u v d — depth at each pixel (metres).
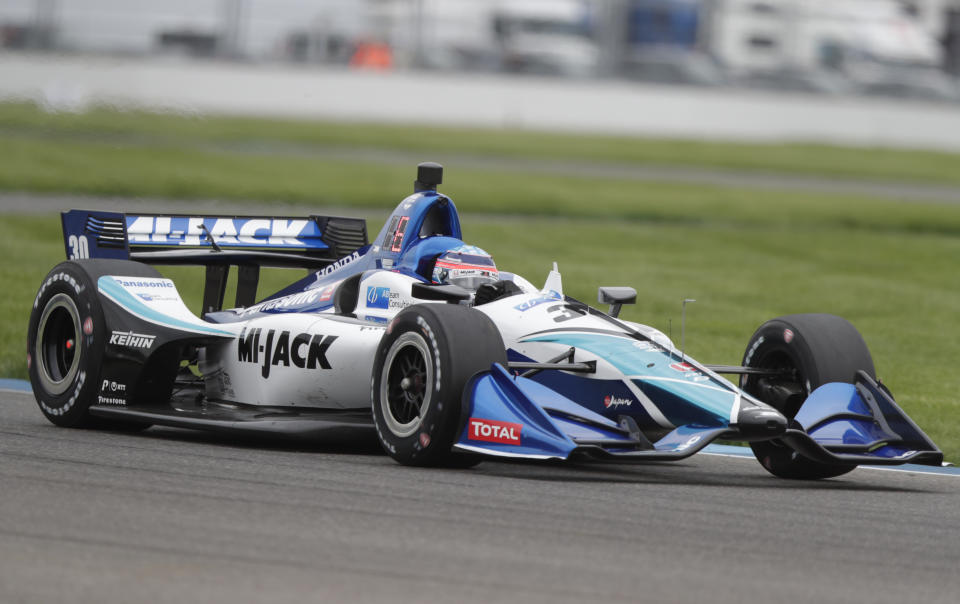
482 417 20.25
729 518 17.66
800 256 66.25
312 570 13.55
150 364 24.83
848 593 13.76
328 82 142.00
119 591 12.47
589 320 22.59
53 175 80.62
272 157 100.31
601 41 156.12
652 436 21.72
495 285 23.92
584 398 21.75
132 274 25.67
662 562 14.69
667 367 21.53
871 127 153.50
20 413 27.45
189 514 16.03
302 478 19.27
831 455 20.70
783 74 158.00
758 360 24.41
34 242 57.53
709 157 123.81
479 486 19.27
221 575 13.20
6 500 16.39
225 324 26.16
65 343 26.05
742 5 158.75
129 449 21.97
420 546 14.85
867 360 23.03
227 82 134.12
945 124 154.25
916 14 166.00
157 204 72.25
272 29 147.12
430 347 20.72
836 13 161.88
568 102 148.50
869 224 82.81
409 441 21.02
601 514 17.36
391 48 154.62
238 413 24.62
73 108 102.19
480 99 147.12
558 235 68.00
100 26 133.25
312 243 30.67
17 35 128.38
